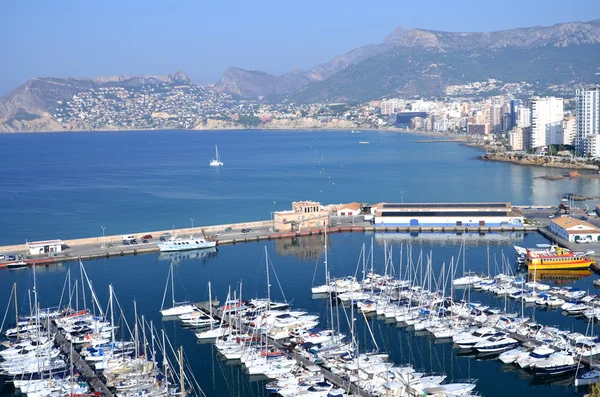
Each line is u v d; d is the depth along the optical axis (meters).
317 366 151.62
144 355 157.00
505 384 144.38
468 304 189.75
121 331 181.38
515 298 199.50
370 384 140.00
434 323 176.00
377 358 153.38
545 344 159.12
